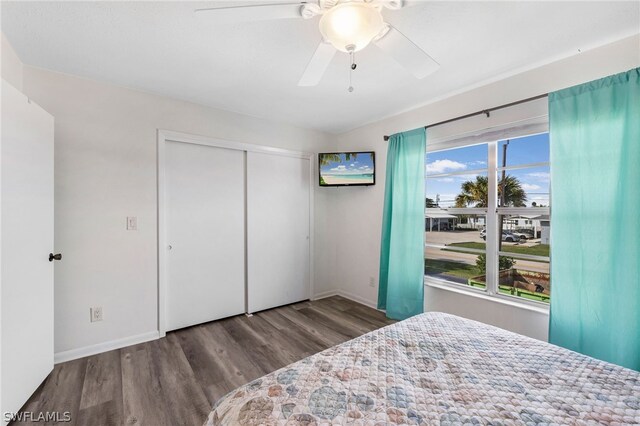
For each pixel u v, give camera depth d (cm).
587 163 175
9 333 149
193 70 212
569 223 182
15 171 155
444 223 287
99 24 158
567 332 183
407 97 262
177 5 144
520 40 174
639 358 157
